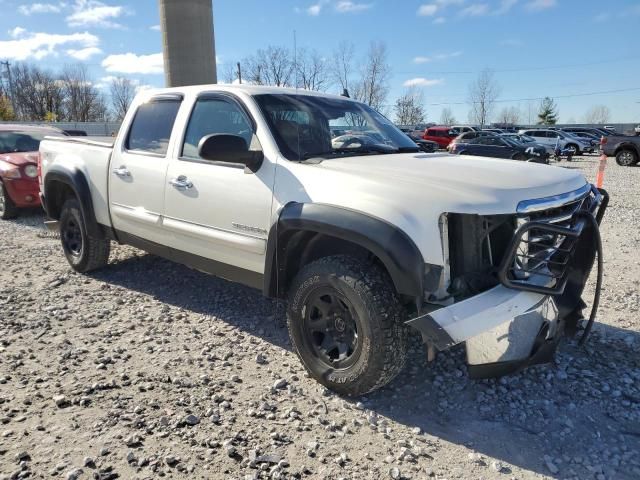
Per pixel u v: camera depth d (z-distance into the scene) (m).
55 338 4.06
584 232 3.38
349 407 3.14
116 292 5.13
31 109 72.19
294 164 3.46
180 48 17.36
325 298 3.26
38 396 3.19
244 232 3.69
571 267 3.32
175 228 4.22
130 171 4.62
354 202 3.05
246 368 3.61
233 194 3.72
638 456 2.73
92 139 5.60
